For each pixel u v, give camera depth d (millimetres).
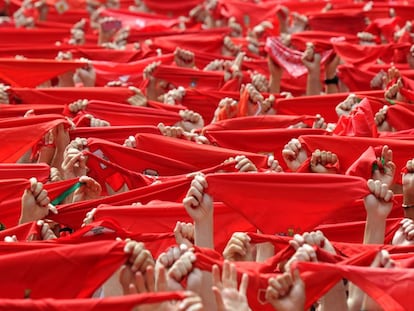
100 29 22875
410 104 15945
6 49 21062
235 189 11188
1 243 10297
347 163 13594
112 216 11672
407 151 13641
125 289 9641
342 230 11945
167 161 13844
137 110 16188
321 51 19125
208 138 14906
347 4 25000
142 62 19438
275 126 15570
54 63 18312
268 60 19125
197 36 21547
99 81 19031
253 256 11281
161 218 11742
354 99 16422
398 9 23922
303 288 9695
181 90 17656
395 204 12516
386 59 19969
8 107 15852
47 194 11922
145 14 24656
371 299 10086
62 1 26594
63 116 14539
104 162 13398
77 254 9664
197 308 8758
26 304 8719
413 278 9734
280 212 11266
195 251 10047
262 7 24219
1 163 13469
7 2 28500
